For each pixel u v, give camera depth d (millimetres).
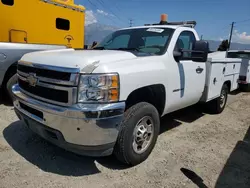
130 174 2920
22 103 3043
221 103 5891
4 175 2715
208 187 2760
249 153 3719
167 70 3430
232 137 4371
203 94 4727
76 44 7426
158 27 4070
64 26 6930
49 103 2650
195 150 3697
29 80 2848
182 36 4004
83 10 7523
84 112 2387
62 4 6727
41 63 2742
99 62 2594
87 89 2438
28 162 3031
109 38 4516
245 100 8133
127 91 2693
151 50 3641
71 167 2992
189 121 5199
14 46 4953
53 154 3271
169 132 4422
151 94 3357
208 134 4445
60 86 2504
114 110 2521
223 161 3402
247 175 3068
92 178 2791
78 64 2504
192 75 4070
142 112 2979
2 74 4902
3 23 5453
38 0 6055
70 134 2490
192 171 3076
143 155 3170
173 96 3664
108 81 2496
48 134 2766
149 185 2721
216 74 4953
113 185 2682
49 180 2691
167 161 3287
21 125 4191
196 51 3508
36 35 6184
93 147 2547
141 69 2934
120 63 2752
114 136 2627
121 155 2922
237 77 6516
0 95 5703
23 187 2533
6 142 3531
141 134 3080
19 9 5691
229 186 2809
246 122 5371
